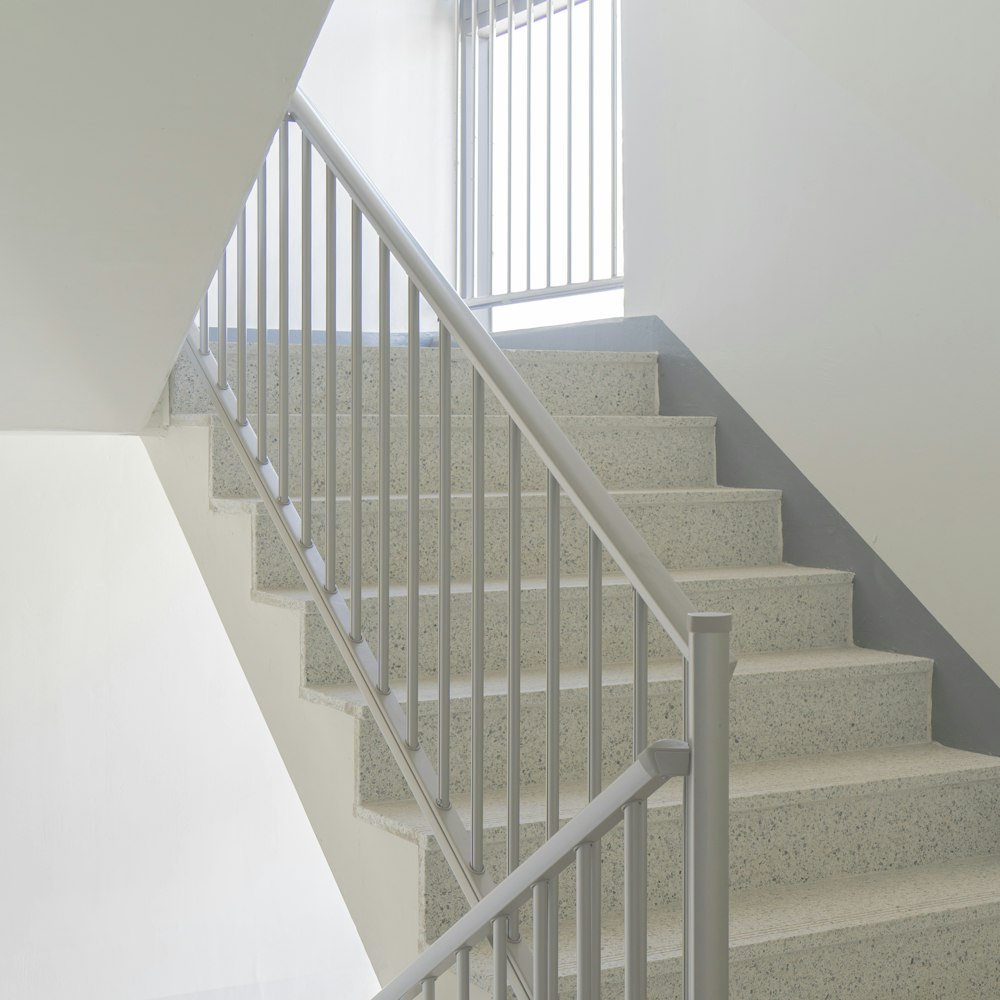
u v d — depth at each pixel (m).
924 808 2.25
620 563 1.36
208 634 4.09
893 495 2.67
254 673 2.42
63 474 3.92
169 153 1.89
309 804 2.22
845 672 2.46
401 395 2.95
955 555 2.51
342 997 4.22
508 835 1.56
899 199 2.62
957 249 2.48
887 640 2.69
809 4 2.86
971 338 2.46
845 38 2.76
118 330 2.36
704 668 1.22
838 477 2.82
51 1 1.58
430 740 2.07
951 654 2.52
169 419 2.79
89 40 1.65
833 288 2.81
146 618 4.01
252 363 2.75
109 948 3.95
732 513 2.92
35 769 3.88
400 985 1.75
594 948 1.37
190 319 2.38
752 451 3.09
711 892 1.22
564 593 2.45
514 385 1.56
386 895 1.95
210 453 2.57
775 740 2.39
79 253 2.10
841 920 1.91
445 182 4.73
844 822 2.17
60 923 3.90
